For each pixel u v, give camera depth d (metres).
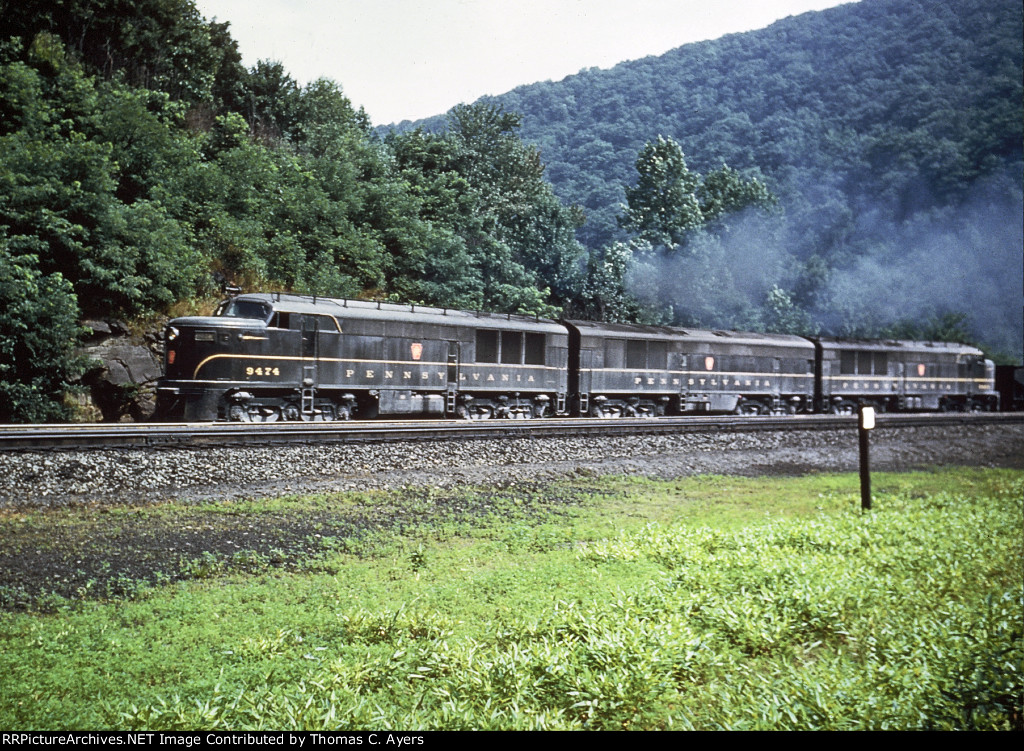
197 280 27.28
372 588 8.07
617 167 141.50
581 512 12.79
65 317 20.81
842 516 12.37
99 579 8.30
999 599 7.38
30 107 24.73
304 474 14.39
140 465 13.11
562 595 7.91
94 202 23.88
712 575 8.35
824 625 7.01
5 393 20.03
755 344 31.38
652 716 5.41
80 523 10.45
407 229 37.03
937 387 38.22
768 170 114.31
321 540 10.25
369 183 37.09
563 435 19.69
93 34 31.39
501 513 12.48
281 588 8.09
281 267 30.39
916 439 26.03
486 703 5.30
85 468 12.62
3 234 21.62
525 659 5.81
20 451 12.66
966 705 5.43
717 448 21.44
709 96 170.88
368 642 6.62
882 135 103.19
